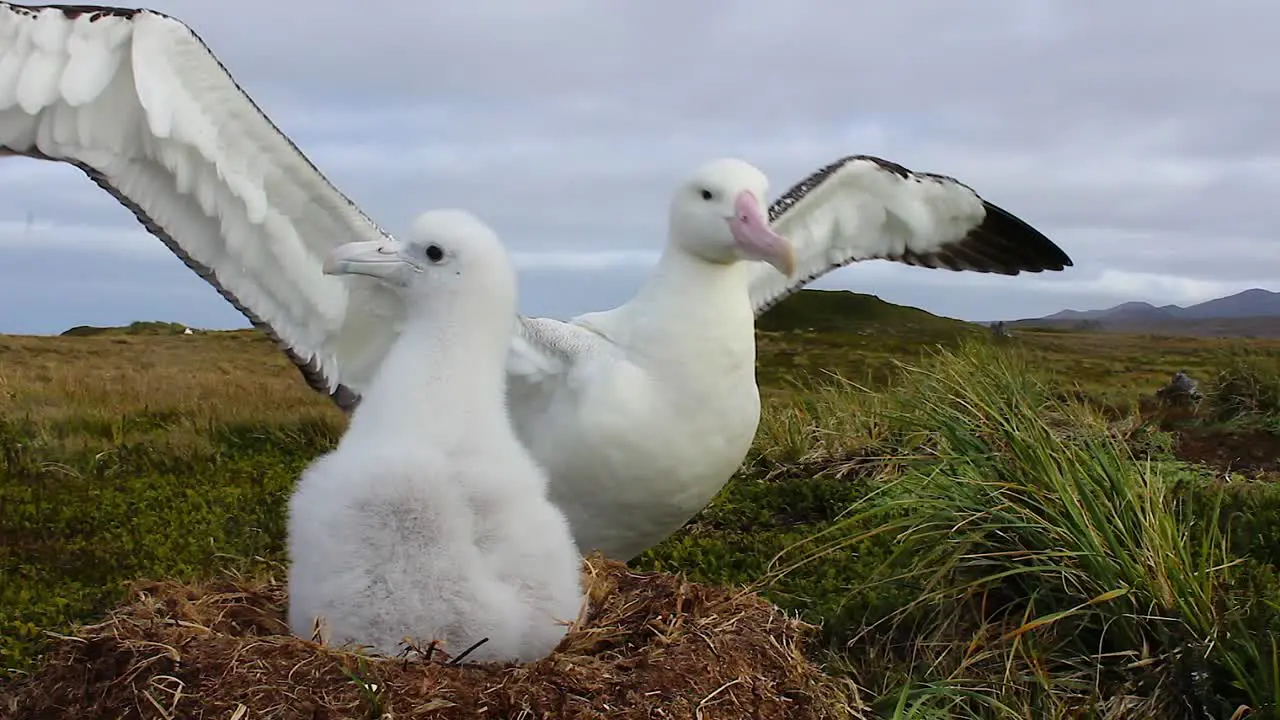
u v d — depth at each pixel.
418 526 2.27
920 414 4.02
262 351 11.53
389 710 2.05
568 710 2.11
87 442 5.32
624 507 3.01
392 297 2.89
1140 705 2.75
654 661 2.22
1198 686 2.72
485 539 2.33
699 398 2.94
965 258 3.88
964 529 3.21
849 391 5.80
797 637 2.46
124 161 2.62
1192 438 5.52
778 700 2.30
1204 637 2.82
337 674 2.10
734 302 3.00
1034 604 3.06
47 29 2.41
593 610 2.48
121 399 6.55
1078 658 2.93
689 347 2.93
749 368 3.02
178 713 2.09
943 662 2.96
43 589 3.51
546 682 2.14
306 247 2.83
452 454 2.36
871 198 3.68
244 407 6.23
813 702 2.35
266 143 2.64
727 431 3.00
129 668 2.16
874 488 4.48
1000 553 3.04
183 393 6.86
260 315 2.88
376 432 2.39
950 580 3.18
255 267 2.81
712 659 2.27
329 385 3.02
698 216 2.94
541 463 2.96
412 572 2.27
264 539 3.93
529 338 2.94
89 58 2.44
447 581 2.28
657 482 2.97
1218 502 3.34
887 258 3.82
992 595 3.15
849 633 3.17
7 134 2.50
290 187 2.72
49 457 4.98
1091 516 3.05
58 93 2.46
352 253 2.46
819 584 3.51
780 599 3.40
